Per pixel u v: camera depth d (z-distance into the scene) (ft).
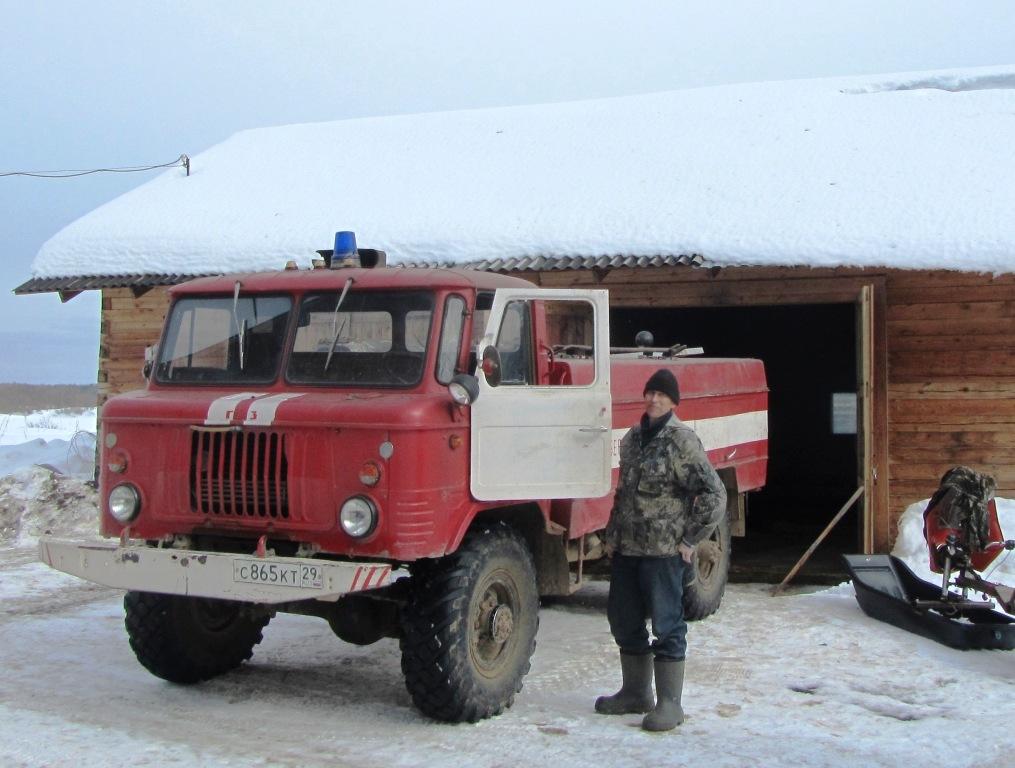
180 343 22.90
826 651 25.67
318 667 24.57
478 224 43.73
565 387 21.90
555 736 19.57
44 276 48.78
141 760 18.25
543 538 23.48
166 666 22.38
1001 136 44.80
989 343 37.04
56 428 100.58
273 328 22.06
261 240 46.50
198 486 20.61
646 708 20.93
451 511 20.04
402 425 19.24
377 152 57.00
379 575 18.52
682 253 38.73
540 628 28.55
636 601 20.65
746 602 31.58
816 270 38.63
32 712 20.97
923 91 52.06
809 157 45.03
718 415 30.76
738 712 20.99
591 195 44.75
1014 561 32.68
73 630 28.02
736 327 69.21
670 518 20.04
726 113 52.85
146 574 19.99
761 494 66.74
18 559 38.52
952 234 36.68
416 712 21.04
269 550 20.01
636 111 55.83
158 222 50.34
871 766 18.10
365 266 23.34
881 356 37.55
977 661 24.93
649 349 32.19
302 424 19.83
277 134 64.49
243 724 20.33
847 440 67.26
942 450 37.37
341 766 18.02
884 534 37.24
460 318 21.18
